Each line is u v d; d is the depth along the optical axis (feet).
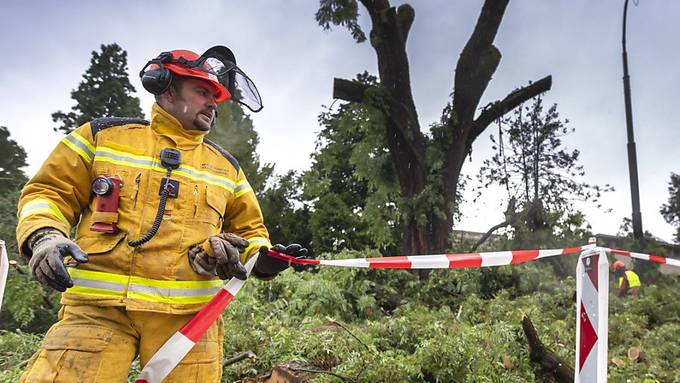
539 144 51.90
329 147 55.47
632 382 14.98
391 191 42.19
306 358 14.16
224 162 6.91
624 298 28.55
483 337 14.92
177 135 6.34
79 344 5.44
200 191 6.27
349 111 43.62
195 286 6.01
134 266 5.68
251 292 21.29
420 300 28.53
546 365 14.78
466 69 41.19
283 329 15.20
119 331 5.68
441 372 13.00
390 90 41.14
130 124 6.23
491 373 13.24
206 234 6.19
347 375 12.68
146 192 5.92
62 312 5.88
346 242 52.80
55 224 5.36
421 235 37.42
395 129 40.70
